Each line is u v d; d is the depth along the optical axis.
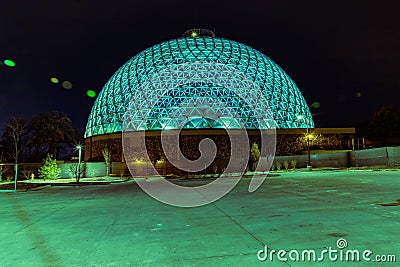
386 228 5.71
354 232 5.50
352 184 14.59
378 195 10.27
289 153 43.38
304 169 33.91
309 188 13.74
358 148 47.44
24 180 29.16
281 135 43.75
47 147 47.41
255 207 8.95
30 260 4.67
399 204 8.35
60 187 21.06
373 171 24.73
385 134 48.84
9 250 5.28
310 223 6.39
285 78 51.66
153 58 48.19
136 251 4.95
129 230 6.54
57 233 6.51
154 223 7.21
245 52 50.09
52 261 4.59
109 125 44.12
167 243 5.34
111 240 5.73
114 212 9.16
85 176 33.84
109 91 48.84
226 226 6.50
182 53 47.25
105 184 23.20
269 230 5.95
